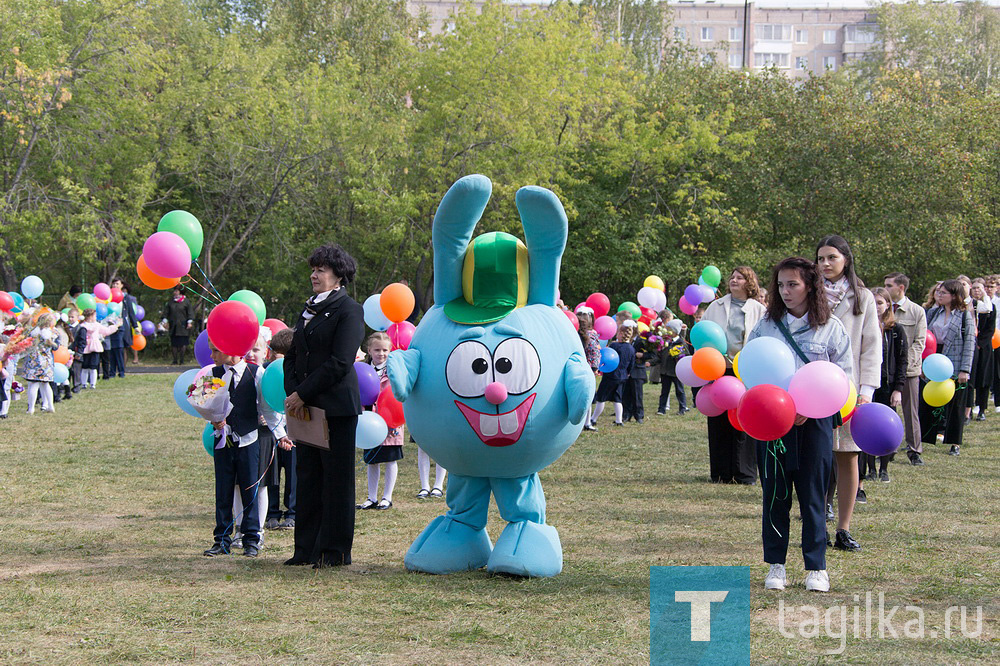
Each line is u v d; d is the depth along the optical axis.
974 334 11.41
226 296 31.39
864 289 6.81
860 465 9.43
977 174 30.23
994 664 4.20
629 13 48.03
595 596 5.34
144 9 28.38
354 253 31.02
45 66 24.91
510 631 4.65
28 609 5.00
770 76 35.88
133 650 4.30
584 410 5.71
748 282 9.19
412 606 5.10
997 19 59.34
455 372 5.69
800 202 30.89
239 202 29.42
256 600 5.19
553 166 28.55
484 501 6.10
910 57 59.78
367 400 6.98
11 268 27.38
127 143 27.47
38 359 15.05
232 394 6.53
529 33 28.73
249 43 32.88
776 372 5.46
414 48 31.61
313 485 6.17
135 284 30.34
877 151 30.33
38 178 27.05
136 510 8.20
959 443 11.43
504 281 5.97
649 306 16.05
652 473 10.21
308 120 28.66
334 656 4.26
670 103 32.50
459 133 28.16
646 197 32.38
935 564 6.16
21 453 11.31
